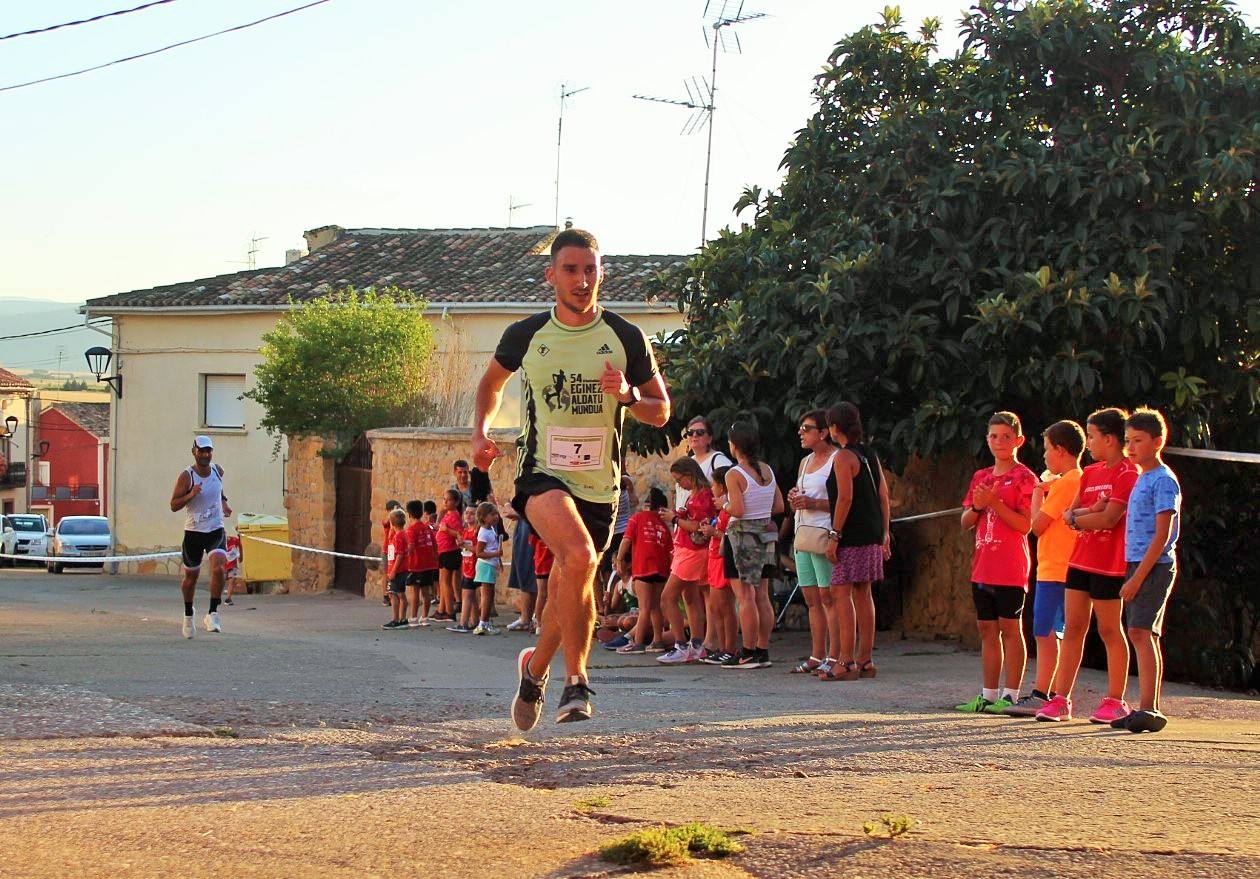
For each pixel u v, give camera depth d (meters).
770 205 14.93
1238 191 11.91
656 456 17.12
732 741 6.45
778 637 14.12
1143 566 7.39
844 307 12.55
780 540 14.42
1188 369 12.52
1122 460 7.64
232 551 21.38
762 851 4.09
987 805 4.85
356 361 25.23
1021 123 13.17
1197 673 12.56
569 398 5.27
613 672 10.73
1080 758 6.07
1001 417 8.23
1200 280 12.38
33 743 5.89
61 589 26.70
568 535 5.08
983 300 12.04
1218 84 12.67
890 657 11.95
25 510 65.69
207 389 32.31
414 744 6.22
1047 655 8.12
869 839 4.25
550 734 6.63
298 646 12.23
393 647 12.73
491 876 3.81
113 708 7.15
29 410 66.56
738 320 13.26
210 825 4.38
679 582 11.66
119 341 32.62
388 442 22.05
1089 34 13.12
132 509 32.66
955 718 7.69
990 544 8.17
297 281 32.31
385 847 4.12
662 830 4.12
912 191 13.15
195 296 32.03
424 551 16.38
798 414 12.46
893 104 14.05
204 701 7.69
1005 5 13.64
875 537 10.17
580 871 3.86
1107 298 11.45
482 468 5.36
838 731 6.89
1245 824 4.57
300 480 25.67
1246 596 13.38
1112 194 12.09
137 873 3.83
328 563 24.89
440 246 33.91
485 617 15.05
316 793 4.93
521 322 5.37
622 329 5.31
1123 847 4.19
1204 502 12.83
